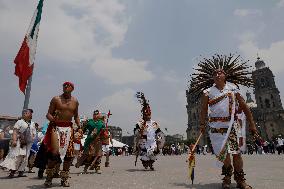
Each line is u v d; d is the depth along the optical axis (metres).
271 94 107.75
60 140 5.01
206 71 5.44
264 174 6.77
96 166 7.88
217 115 4.71
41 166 5.36
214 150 4.65
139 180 5.70
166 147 50.47
